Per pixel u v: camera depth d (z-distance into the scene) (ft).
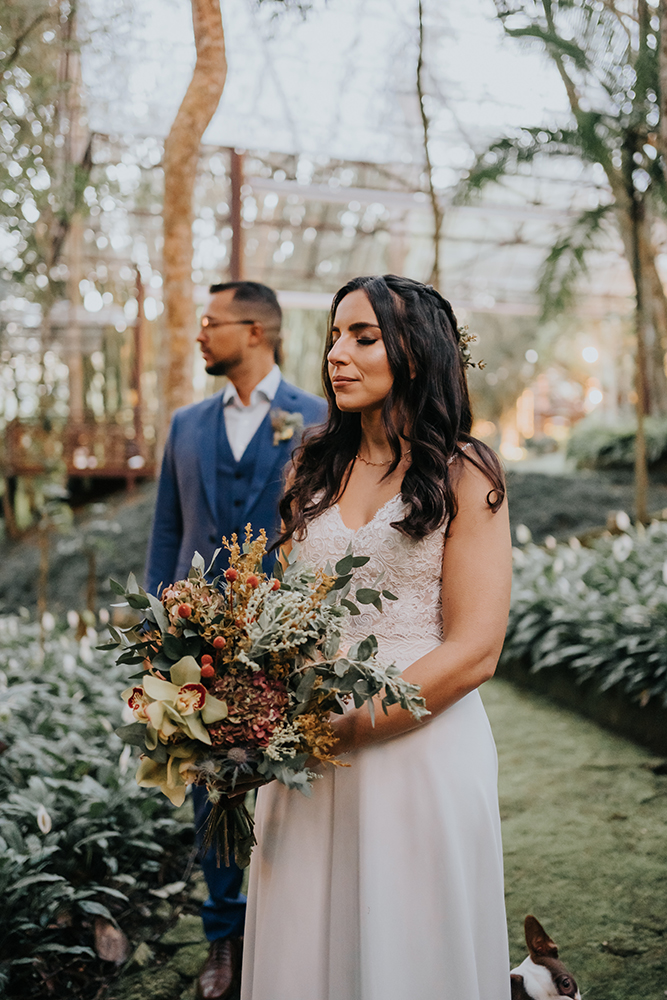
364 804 4.41
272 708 3.87
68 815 8.56
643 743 12.01
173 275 14.61
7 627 18.63
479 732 4.70
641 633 12.93
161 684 3.83
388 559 4.52
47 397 40.91
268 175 35.22
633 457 34.32
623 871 8.40
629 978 6.72
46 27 16.48
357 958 4.43
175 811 10.00
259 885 4.85
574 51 15.23
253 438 7.63
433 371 4.57
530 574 18.30
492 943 4.53
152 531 8.02
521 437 74.43
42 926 7.12
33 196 17.22
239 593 4.09
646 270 29.07
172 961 7.32
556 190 35.65
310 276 46.85
